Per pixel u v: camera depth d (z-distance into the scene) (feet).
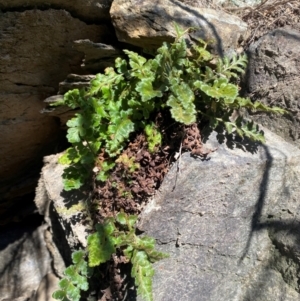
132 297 0.99
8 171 1.51
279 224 1.00
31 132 1.35
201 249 1.02
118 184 0.97
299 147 1.02
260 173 0.98
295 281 0.97
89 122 0.97
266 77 1.07
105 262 1.00
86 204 1.03
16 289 1.49
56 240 1.35
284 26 1.11
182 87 0.94
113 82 1.03
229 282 1.04
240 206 0.99
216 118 0.99
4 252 1.57
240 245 1.02
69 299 1.04
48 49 1.13
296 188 0.99
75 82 1.13
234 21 1.10
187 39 1.02
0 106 1.22
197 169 0.95
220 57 1.06
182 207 0.98
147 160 0.97
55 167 1.24
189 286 1.03
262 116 1.07
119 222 0.95
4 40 1.06
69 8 1.05
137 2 1.01
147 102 0.97
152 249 0.91
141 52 1.09
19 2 1.00
